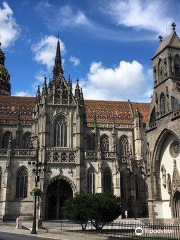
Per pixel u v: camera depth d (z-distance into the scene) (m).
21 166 79.56
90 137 101.75
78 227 58.91
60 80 90.62
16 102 106.50
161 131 58.41
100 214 47.97
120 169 85.69
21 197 77.81
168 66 59.22
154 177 60.22
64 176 79.56
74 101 88.75
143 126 103.75
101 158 82.06
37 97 94.06
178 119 54.00
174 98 56.31
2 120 97.50
